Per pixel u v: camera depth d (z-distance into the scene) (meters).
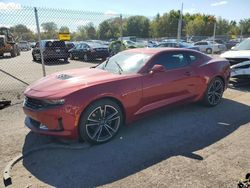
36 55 18.61
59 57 17.98
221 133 4.42
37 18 7.20
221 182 2.99
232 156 3.60
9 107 6.10
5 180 3.08
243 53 8.05
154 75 4.60
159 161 3.50
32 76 11.01
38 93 3.92
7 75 11.38
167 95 4.85
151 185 2.96
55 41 17.77
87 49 18.39
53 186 3.01
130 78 4.30
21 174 3.27
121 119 4.26
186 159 3.54
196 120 5.05
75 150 3.86
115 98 4.08
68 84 4.01
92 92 3.84
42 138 4.31
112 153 3.76
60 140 4.17
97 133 4.00
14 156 3.73
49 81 4.30
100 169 3.34
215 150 3.79
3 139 4.29
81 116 3.80
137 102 4.38
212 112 5.54
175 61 5.09
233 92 7.40
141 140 4.18
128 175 3.18
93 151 3.83
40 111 3.79
